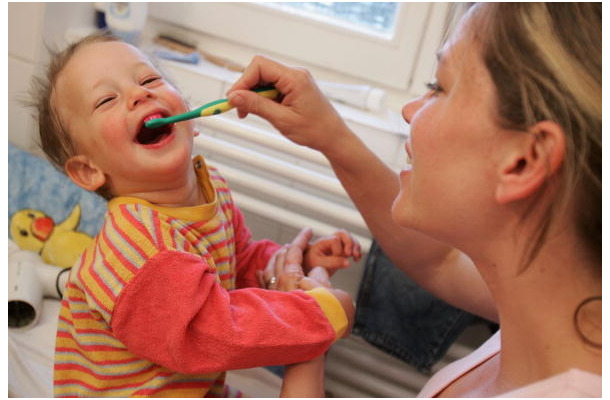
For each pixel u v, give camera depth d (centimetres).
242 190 124
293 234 128
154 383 74
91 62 76
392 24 130
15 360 96
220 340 69
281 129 79
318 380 76
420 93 131
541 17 48
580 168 48
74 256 114
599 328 52
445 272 86
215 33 136
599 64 47
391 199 83
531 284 55
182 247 73
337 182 106
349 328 77
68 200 117
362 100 127
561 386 51
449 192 55
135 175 75
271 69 77
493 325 109
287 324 71
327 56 133
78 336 75
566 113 47
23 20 119
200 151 125
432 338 109
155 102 75
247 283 92
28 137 128
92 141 76
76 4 126
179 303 69
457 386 68
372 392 120
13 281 105
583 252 52
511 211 54
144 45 131
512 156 51
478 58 52
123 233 72
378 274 110
